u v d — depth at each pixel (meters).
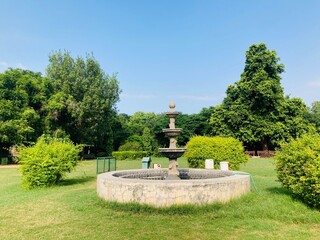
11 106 25.70
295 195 7.17
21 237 4.92
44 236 4.95
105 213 6.32
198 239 4.68
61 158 11.09
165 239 4.68
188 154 16.20
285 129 33.84
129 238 4.73
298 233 4.95
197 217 5.95
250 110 35.94
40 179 10.66
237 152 15.74
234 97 38.38
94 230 5.20
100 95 34.56
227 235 4.85
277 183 10.82
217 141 15.89
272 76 37.00
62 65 34.00
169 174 9.38
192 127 41.72
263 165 21.95
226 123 36.69
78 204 7.28
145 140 38.25
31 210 6.89
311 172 6.22
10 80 27.14
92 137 34.78
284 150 7.50
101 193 7.60
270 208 6.32
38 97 28.59
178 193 6.47
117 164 24.61
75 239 4.76
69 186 11.15
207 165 14.15
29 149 10.95
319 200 6.18
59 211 6.70
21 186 10.96
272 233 4.96
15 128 25.05
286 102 35.44
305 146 7.09
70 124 31.95
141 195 6.61
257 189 8.73
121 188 6.87
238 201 6.97
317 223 5.58
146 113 62.78
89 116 33.06
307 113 43.25
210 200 6.62
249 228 5.22
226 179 7.18
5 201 8.08
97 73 35.38
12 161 28.97
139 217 5.98
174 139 9.55
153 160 30.17
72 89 33.31
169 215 6.12
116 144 43.66
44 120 28.81
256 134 35.19
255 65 36.19
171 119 9.70
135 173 10.65
